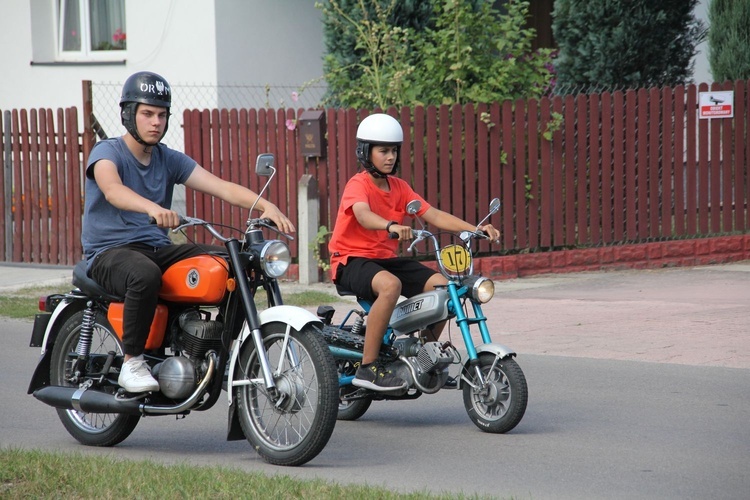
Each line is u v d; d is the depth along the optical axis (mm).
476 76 45562
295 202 44312
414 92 44812
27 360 30359
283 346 19141
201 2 56031
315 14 60000
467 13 44688
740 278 42812
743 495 17375
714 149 47094
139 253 19906
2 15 64312
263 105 57969
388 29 46062
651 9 49500
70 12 62812
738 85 46875
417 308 21938
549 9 64438
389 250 23141
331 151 43531
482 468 19266
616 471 18922
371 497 16484
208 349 19781
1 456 18922
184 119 46031
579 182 45531
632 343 30938
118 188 19266
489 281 21875
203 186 20906
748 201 47875
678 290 40188
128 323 19484
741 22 49906
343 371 22453
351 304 38938
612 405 24250
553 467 19266
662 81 50844
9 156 50188
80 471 17828
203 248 20000
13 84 64312
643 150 46250
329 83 49312
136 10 58625
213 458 20250
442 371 21547
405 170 43219
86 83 47594
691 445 20688
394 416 24219
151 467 18281
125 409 20000
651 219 46594
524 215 44812
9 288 43125
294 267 44250
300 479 17844
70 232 48594
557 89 51781
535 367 28406
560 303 38031
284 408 19219
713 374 27031
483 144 44000
